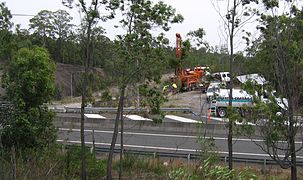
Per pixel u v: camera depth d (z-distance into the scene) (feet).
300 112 39.22
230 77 46.01
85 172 49.16
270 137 38.04
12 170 26.61
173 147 79.82
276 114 37.58
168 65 49.26
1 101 58.08
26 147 56.03
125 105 80.23
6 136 55.88
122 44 49.08
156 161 60.34
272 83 38.99
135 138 87.56
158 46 49.01
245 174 29.40
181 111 115.65
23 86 56.80
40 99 58.08
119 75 50.08
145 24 48.75
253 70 42.78
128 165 58.75
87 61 49.57
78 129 94.99
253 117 38.32
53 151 54.34
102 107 113.50
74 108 117.50
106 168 55.52
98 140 85.71
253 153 74.33
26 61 57.21
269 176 54.24
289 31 38.70
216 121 96.37
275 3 40.98
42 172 31.65
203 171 25.52
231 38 46.68
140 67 48.85
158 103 50.65
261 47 41.65
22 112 56.80
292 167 38.96
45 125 59.47
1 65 59.41
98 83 52.01
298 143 69.31
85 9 48.19
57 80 192.13
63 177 39.55
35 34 218.59
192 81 147.64
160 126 94.32
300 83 37.88
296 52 37.45
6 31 60.49
